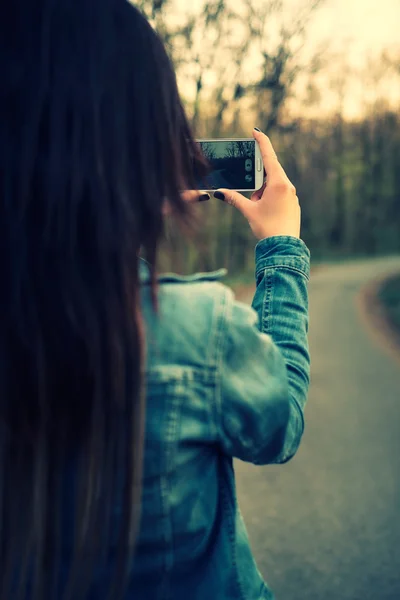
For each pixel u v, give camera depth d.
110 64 0.75
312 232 60.28
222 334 0.81
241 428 0.81
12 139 0.72
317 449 5.28
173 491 0.80
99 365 0.71
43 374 0.70
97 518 0.74
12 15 0.74
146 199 0.77
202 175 0.88
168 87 0.81
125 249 0.73
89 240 0.72
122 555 0.76
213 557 0.85
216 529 0.85
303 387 0.88
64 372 0.71
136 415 0.74
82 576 0.75
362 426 5.94
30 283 0.71
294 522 3.88
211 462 0.84
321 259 55.78
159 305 0.80
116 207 0.73
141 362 0.75
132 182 0.76
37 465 0.72
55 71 0.73
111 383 0.72
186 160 0.83
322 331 14.45
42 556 0.74
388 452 5.15
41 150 0.72
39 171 0.71
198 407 0.79
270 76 21.33
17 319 0.70
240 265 30.70
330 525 3.82
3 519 0.73
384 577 3.22
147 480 0.78
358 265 50.62
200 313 0.81
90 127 0.73
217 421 0.80
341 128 53.16
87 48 0.75
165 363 0.79
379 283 31.72
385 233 65.31
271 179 0.99
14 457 0.72
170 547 0.81
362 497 4.23
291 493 4.34
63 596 0.76
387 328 15.14
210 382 0.80
